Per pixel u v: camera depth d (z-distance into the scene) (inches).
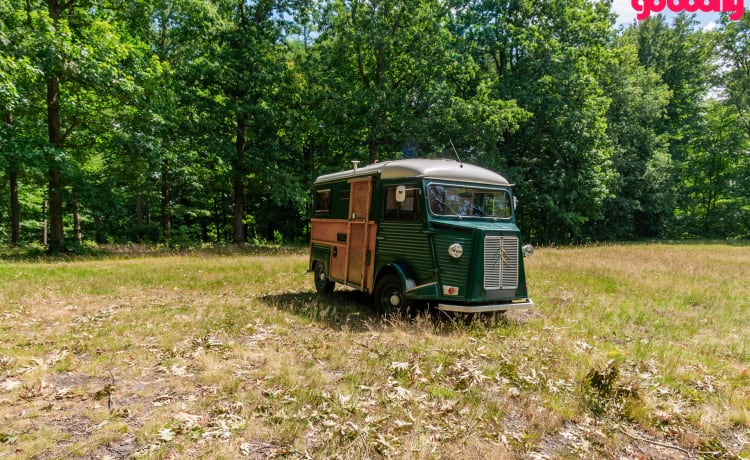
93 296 346.6
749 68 1579.7
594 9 1026.1
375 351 209.0
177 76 824.3
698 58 1520.7
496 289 254.5
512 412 151.1
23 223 1075.9
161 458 117.5
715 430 141.4
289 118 890.7
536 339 232.7
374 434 131.6
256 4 929.5
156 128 725.9
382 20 860.6
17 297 331.6
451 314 279.9
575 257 636.1
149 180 850.1
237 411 146.4
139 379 175.5
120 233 1157.7
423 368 187.9
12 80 550.9
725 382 179.9
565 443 132.0
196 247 856.9
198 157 924.0
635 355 211.2
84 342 220.2
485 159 896.9
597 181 998.4
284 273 481.1
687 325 270.8
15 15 580.7
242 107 819.4
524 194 1016.2
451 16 1079.6
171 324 256.4
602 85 1200.2
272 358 196.4
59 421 140.1
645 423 143.6
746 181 1275.8
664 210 1302.9
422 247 259.3
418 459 118.7
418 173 265.9
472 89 1028.5
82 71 597.6
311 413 145.1
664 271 489.4
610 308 309.3
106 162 872.9
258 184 1013.2
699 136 1346.0
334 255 347.3
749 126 1272.1
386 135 869.2
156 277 434.3
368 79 968.3
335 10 906.7
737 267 531.2
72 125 722.8
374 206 298.4
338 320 276.7
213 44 881.5
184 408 148.5
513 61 1101.1
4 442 125.7
